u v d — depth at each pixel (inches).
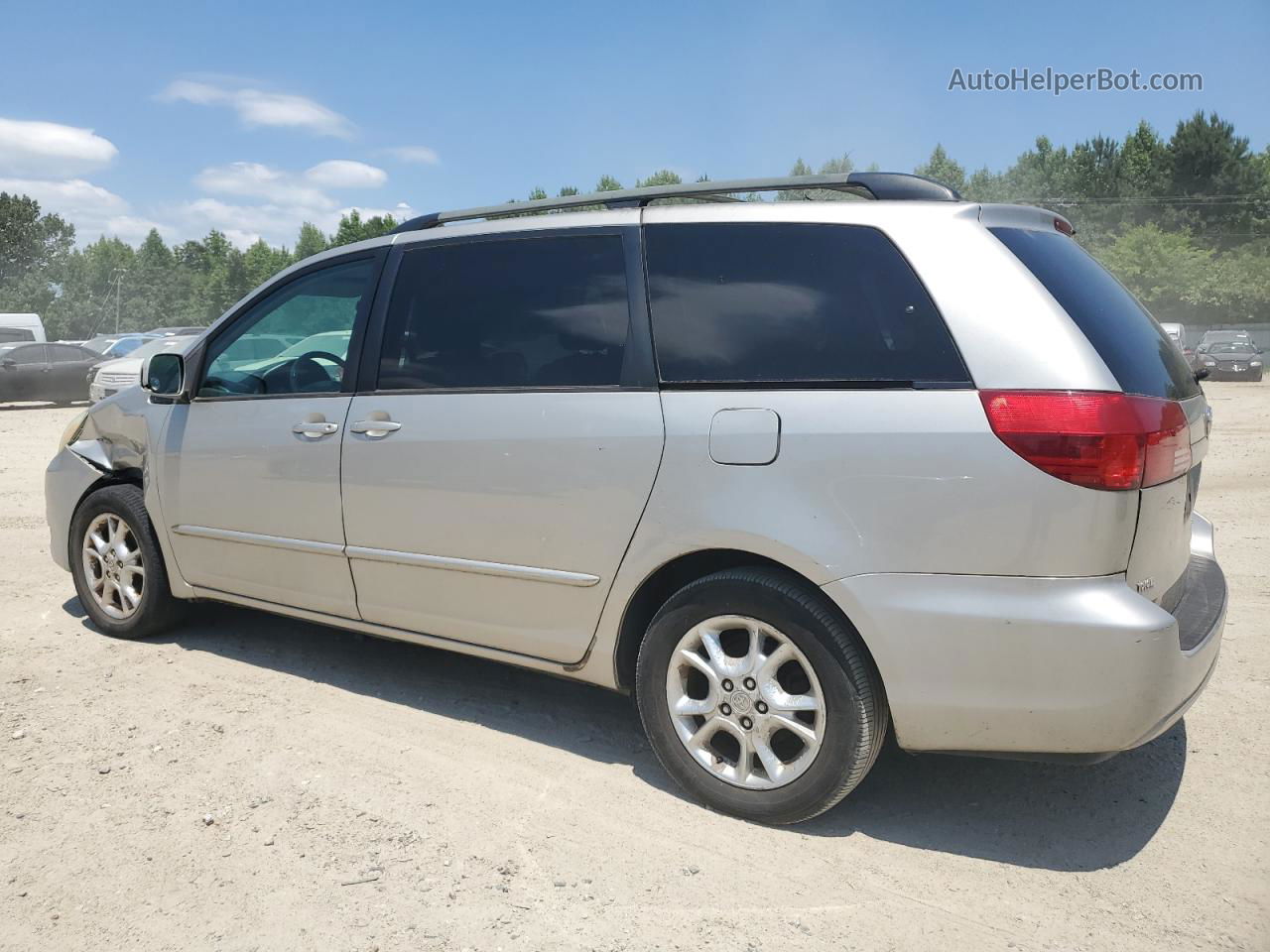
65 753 139.0
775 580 116.3
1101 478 102.2
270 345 166.9
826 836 118.3
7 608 211.0
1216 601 125.0
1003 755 109.0
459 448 138.6
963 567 106.5
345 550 152.8
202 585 176.7
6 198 3818.9
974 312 109.7
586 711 157.6
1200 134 2861.7
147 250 5211.6
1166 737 146.6
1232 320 2161.7
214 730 147.6
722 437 118.6
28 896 104.8
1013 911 103.0
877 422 110.5
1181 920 101.2
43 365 840.3
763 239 124.1
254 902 103.9
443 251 149.1
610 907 103.3
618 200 140.2
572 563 130.6
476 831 118.8
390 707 157.9
